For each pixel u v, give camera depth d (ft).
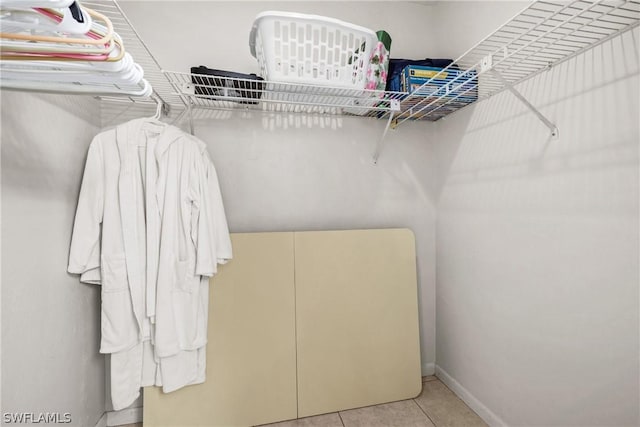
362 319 5.36
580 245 3.31
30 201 3.11
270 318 4.95
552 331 3.67
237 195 5.33
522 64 3.66
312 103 4.83
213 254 4.23
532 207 3.91
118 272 3.84
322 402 5.05
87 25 1.67
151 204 3.97
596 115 3.11
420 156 6.16
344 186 5.80
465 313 5.31
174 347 3.94
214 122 5.23
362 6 5.81
